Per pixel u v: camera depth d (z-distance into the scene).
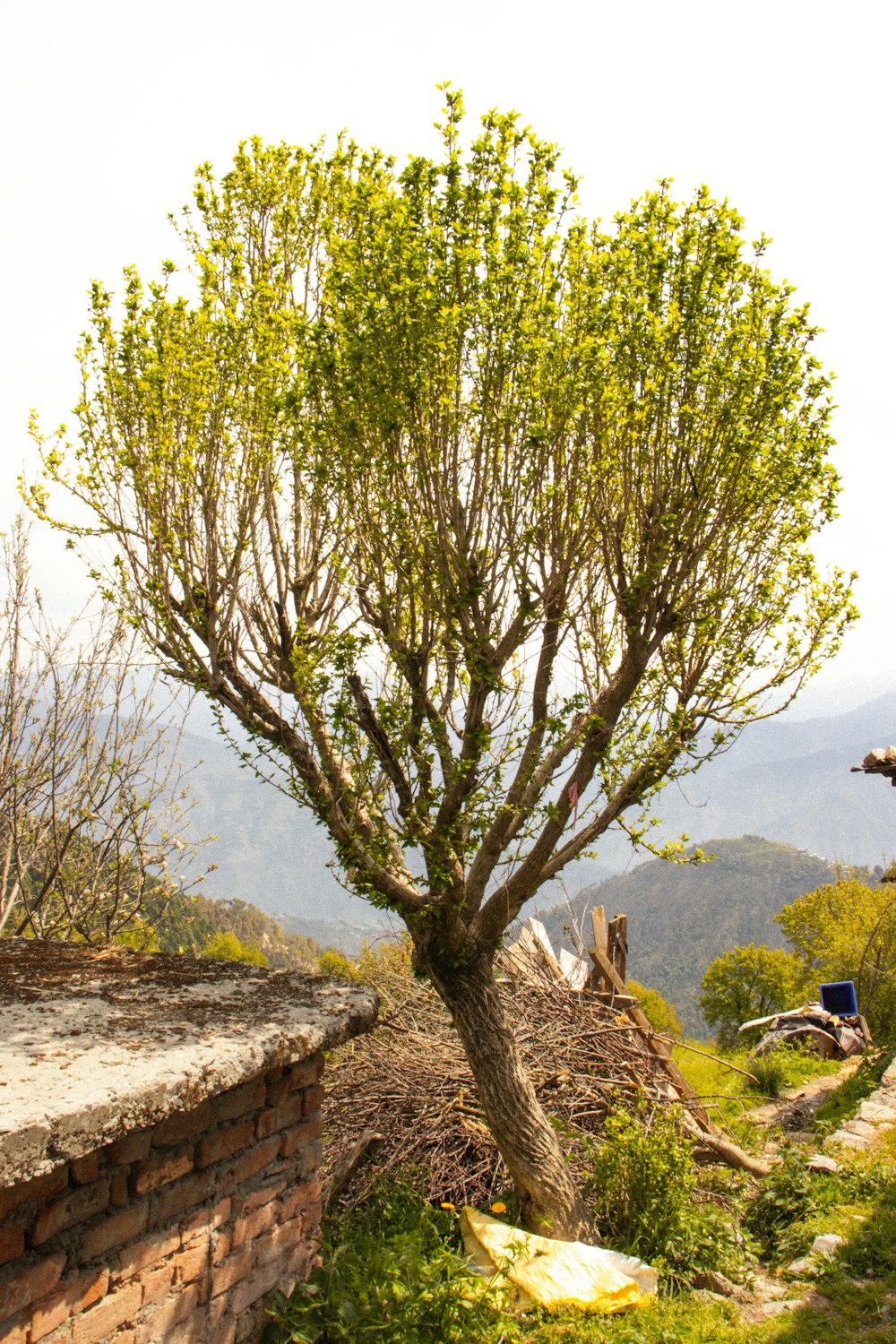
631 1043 9.97
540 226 6.30
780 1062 14.12
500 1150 7.14
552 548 6.67
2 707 8.20
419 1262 5.18
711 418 6.70
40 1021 4.09
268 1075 4.48
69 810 8.41
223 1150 4.12
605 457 6.66
